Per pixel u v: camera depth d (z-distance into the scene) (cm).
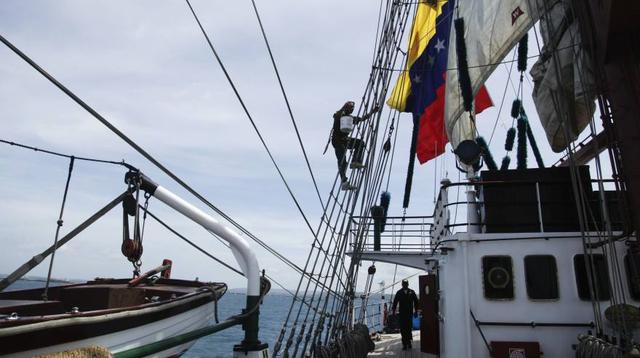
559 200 870
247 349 552
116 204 499
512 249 830
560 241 820
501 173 906
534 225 866
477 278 832
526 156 1371
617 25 573
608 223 624
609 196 855
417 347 1312
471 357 798
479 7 1386
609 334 759
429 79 1775
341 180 877
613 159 635
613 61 609
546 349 789
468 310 815
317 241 737
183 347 726
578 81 878
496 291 821
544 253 820
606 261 670
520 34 1248
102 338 488
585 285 801
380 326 1895
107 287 648
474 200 914
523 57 1337
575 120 934
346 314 846
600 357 623
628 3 538
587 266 670
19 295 656
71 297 648
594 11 633
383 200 1689
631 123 592
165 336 625
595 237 806
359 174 879
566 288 803
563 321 793
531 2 1051
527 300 809
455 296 830
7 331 377
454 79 1488
